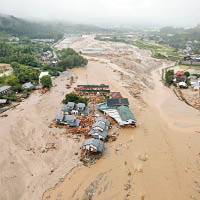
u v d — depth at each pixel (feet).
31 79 322.55
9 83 287.07
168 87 333.42
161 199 119.34
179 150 164.76
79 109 212.23
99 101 251.19
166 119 217.77
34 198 117.08
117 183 129.39
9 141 165.78
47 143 165.78
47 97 266.36
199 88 311.68
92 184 127.75
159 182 131.75
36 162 144.36
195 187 128.16
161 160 152.35
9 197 116.67
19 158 147.23
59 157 150.30
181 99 278.05
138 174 137.69
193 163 149.69
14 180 128.06
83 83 337.11
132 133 186.60
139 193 122.72
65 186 125.70
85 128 186.80
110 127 191.62
